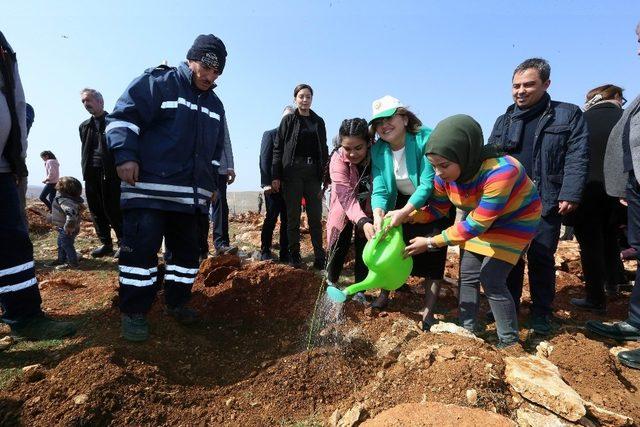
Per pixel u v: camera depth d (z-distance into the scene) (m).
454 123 2.58
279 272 3.43
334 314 3.07
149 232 2.63
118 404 2.09
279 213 5.61
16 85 2.68
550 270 3.35
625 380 2.64
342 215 3.57
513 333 2.80
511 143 3.45
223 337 2.93
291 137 4.93
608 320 3.78
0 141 2.55
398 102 3.03
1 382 2.28
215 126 2.92
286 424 2.12
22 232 2.78
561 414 1.96
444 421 1.81
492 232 2.81
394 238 2.82
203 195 2.85
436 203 3.10
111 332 2.77
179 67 2.76
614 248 4.37
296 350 2.75
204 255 5.60
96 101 5.01
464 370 2.15
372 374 2.53
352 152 3.22
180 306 2.99
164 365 2.48
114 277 4.74
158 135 2.66
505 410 2.01
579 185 3.14
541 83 3.25
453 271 5.38
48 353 2.60
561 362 2.69
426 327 3.23
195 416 2.14
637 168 2.87
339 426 2.03
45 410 2.01
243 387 2.39
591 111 4.05
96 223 5.84
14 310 2.79
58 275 4.82
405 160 3.11
